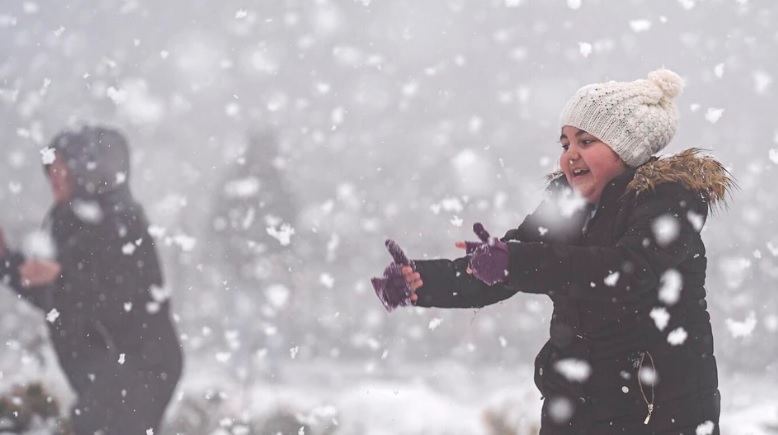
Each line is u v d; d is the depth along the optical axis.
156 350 6.48
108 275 6.45
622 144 4.17
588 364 4.06
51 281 6.44
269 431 8.27
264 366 11.02
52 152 6.57
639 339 3.97
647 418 3.95
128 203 6.66
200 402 8.77
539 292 4.11
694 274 4.04
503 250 3.75
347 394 9.54
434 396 8.95
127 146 6.77
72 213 6.54
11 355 9.79
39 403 7.75
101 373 6.37
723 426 8.28
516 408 8.34
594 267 3.75
